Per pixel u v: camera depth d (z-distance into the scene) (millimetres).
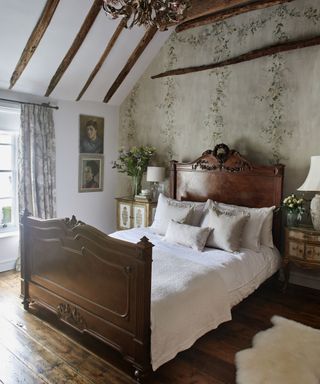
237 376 2248
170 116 4922
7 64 3939
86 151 5250
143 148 5031
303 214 3732
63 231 2703
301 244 3420
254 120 4070
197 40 4531
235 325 2961
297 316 3146
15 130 4395
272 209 3621
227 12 4121
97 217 5508
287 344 2615
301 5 3652
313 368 2309
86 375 2246
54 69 4336
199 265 2881
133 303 2174
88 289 2521
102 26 4043
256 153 4078
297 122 3742
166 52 4895
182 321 2311
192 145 4695
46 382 2172
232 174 4098
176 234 3572
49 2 3436
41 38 3818
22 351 2506
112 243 2277
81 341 2650
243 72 4125
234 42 4188
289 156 3824
